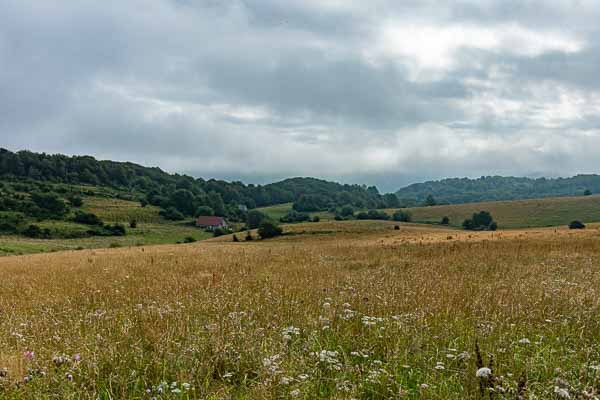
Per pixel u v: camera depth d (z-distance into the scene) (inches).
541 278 438.0
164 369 190.2
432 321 262.4
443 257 770.2
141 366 195.8
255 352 208.1
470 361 195.2
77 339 233.0
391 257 810.8
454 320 262.4
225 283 437.1
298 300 329.4
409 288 363.6
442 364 190.9
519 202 5738.2
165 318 277.9
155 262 808.3
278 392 165.8
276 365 181.3
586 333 239.1
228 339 224.8
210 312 298.4
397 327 240.5
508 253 816.3
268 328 253.1
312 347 216.4
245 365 199.8
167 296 369.7
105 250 1728.6
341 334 240.1
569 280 433.4
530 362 192.4
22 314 320.8
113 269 685.3
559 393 152.3
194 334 233.9
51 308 334.0
